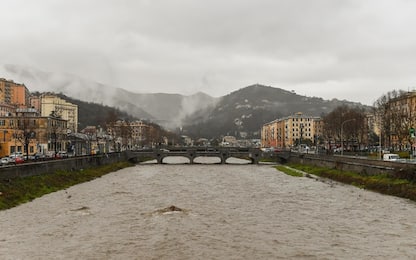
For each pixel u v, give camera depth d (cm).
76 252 4997
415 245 5309
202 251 5069
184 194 9750
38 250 5053
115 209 7662
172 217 6956
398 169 10275
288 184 12106
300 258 4816
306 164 19075
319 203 8469
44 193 9512
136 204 8225
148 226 6300
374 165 11731
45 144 19962
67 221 6594
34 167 10231
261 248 5200
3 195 8019
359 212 7450
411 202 8500
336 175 13612
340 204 8331
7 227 6153
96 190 10419
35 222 6494
